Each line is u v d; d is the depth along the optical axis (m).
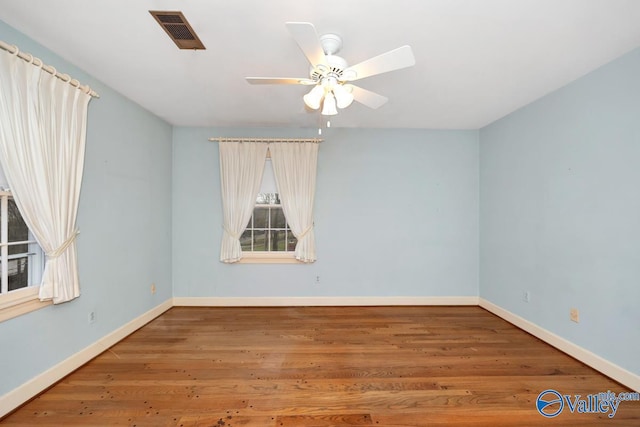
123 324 3.02
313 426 1.81
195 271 4.04
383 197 4.11
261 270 4.07
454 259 4.11
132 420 1.85
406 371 2.41
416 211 4.13
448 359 2.61
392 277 4.12
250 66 2.40
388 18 1.79
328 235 4.08
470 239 4.11
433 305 4.12
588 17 1.78
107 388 2.17
